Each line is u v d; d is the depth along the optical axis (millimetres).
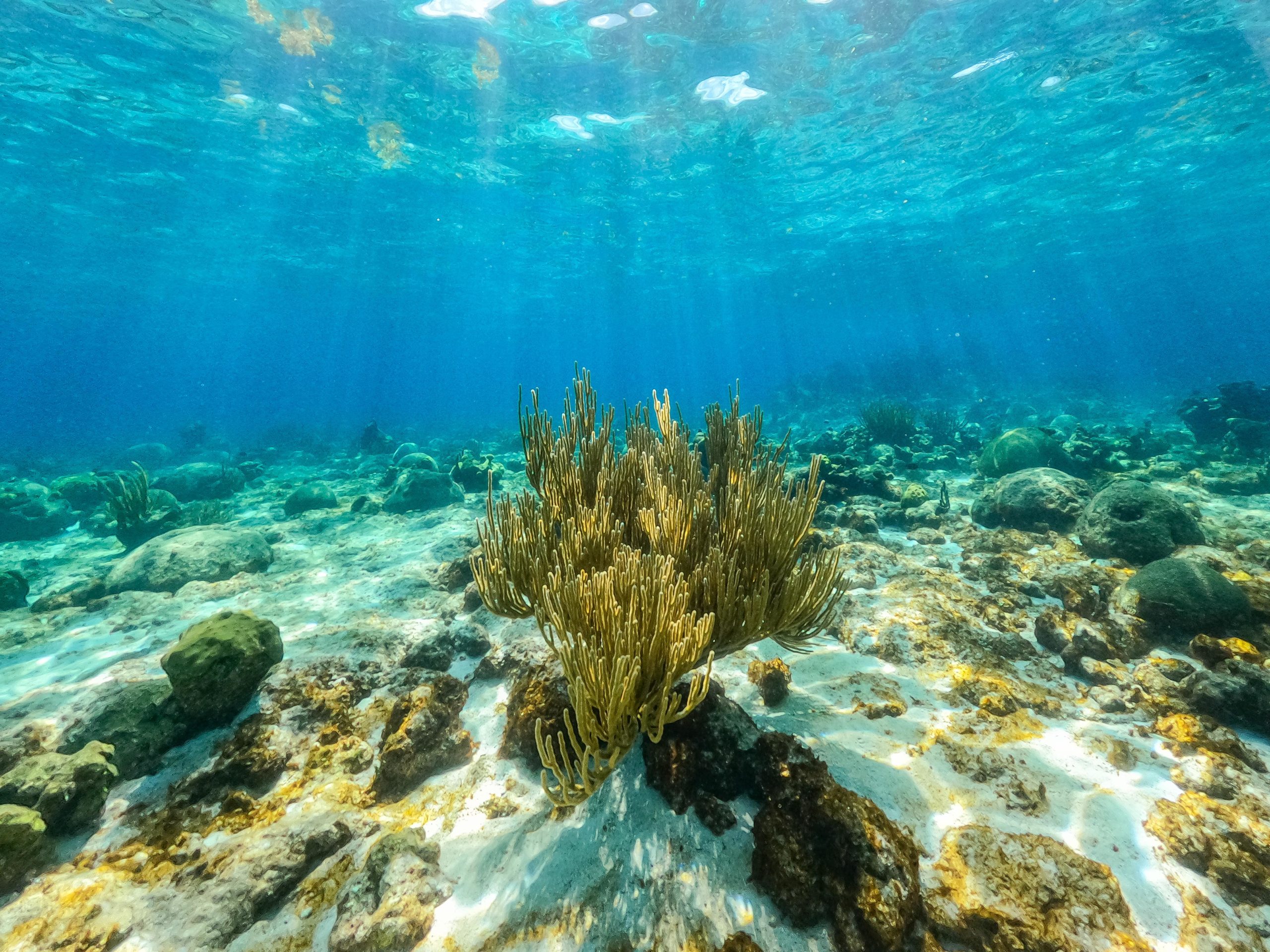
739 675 4215
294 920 2619
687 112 15844
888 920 2160
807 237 30328
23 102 15242
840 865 2377
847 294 51562
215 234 27859
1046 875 2447
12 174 20078
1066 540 6938
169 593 7043
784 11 11188
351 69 13547
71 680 4785
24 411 92562
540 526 3395
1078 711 3744
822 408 34375
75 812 3129
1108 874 2461
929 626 4789
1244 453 12586
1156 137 18703
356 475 17953
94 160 18984
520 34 11977
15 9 11430
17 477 21391
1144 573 4984
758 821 2650
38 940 2471
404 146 18312
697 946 2273
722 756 3006
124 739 3605
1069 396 30953
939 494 10680
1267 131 18594
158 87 14500
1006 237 32469
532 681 3605
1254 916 2305
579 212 25453
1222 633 4438
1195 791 2951
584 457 3982
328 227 27234
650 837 2750
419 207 24578
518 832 2918
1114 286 67125
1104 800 2904
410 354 146250
